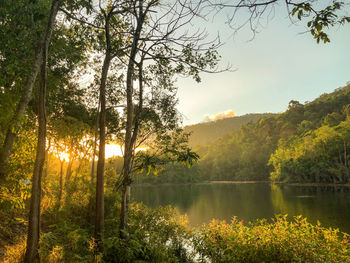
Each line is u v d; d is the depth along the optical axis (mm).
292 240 5148
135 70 7156
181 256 6922
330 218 18281
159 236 7242
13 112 4672
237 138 160750
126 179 6609
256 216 19953
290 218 18812
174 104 7121
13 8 4715
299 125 114812
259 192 47062
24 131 5859
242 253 5473
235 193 46438
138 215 8828
